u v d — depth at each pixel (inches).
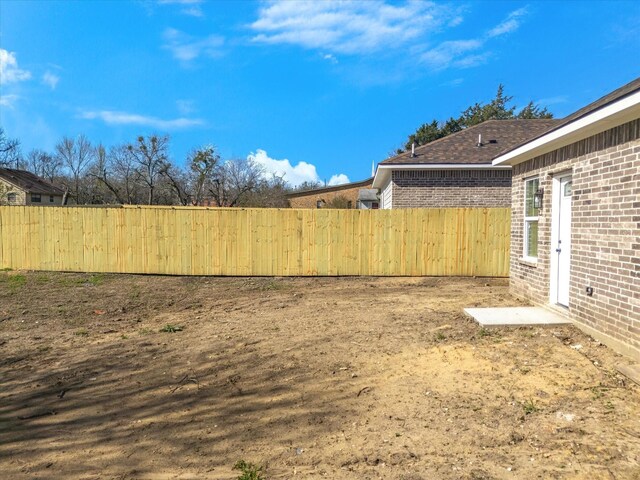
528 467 123.3
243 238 510.9
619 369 187.2
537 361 203.9
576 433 140.3
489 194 580.7
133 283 471.8
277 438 146.9
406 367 207.2
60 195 1646.2
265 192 1343.5
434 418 155.6
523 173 342.0
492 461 127.2
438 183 584.7
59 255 525.0
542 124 697.6
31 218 526.0
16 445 146.3
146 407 174.6
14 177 1514.5
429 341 243.9
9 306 362.6
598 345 221.9
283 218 508.1
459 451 133.6
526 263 332.8
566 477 117.8
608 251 220.2
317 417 161.0
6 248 532.4
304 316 321.1
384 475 122.6
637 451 128.0
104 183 1396.4
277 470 127.4
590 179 237.8
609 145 219.3
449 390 178.7
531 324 258.4
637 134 197.9
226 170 1309.1
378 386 186.9
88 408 174.9
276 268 510.9
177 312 347.6
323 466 128.7
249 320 314.3
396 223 503.5
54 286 449.4
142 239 515.8
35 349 251.8
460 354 219.5
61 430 156.6
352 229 506.9
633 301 200.4
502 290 407.2
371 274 508.1
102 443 146.7
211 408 171.9
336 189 1576.0
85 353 243.8
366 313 323.6
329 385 190.4
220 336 272.5
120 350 247.8
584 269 243.1
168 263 515.8
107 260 520.7
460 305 336.5
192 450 140.9
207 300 393.4
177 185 1270.9
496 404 163.9
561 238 291.6
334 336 263.1
